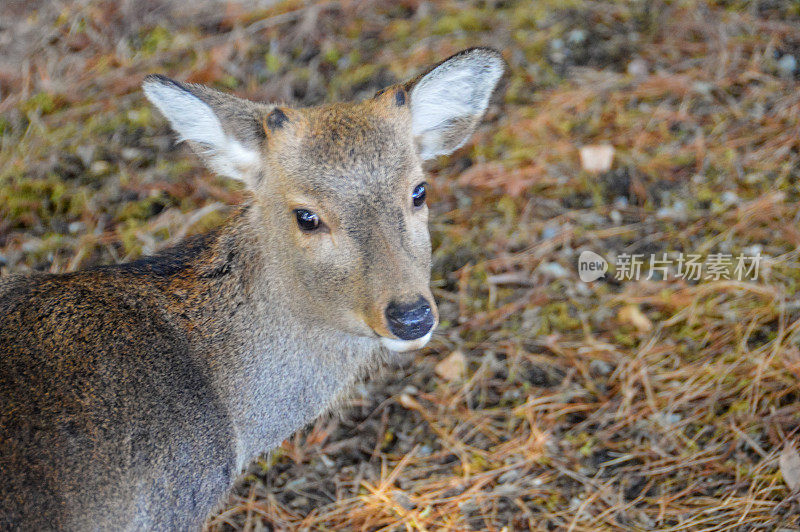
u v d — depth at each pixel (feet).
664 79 44.68
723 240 37.40
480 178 41.78
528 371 34.55
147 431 24.40
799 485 27.86
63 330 24.59
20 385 23.24
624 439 31.48
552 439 31.83
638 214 39.40
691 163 40.73
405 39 48.88
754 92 43.01
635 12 48.62
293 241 25.17
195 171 42.45
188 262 27.35
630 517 28.86
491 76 27.89
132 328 25.38
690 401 32.07
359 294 24.25
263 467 32.37
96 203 40.98
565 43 47.47
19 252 38.81
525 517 29.43
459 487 30.68
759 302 34.63
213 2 51.16
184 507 25.66
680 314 35.17
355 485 31.32
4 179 41.81
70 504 22.61
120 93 46.32
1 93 46.88
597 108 44.01
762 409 30.91
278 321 26.76
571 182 41.06
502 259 38.50
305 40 49.06
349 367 28.37
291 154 24.59
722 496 28.78
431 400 34.04
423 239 25.49
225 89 46.44
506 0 50.52
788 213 37.52
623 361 34.09
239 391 26.96
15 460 22.07
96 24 49.65
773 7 46.98
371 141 24.21
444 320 36.76
